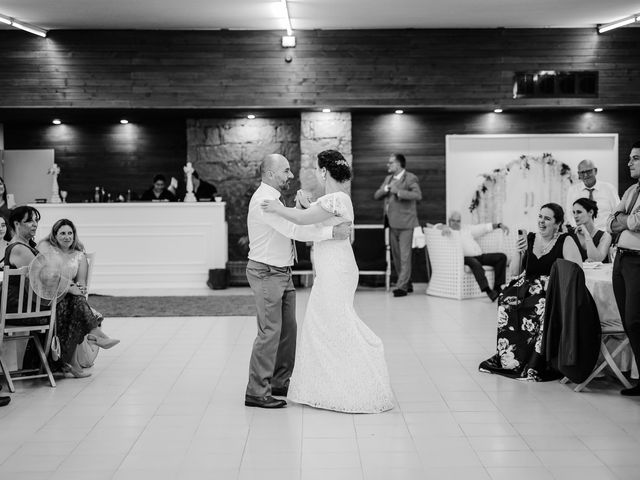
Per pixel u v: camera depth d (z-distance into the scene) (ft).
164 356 20.01
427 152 35.27
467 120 35.14
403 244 31.78
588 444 12.80
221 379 17.53
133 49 32.12
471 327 23.99
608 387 16.55
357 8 28.71
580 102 32.50
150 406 15.34
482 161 35.27
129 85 32.22
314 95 32.37
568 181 35.14
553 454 12.34
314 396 15.01
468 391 16.34
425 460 12.10
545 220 17.28
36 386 17.04
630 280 14.98
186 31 32.17
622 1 27.86
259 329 15.21
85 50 32.07
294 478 11.39
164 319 25.64
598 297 16.40
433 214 35.40
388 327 24.12
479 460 12.09
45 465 12.01
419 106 32.45
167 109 32.71
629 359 16.97
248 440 13.16
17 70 32.07
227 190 35.81
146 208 33.40
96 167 37.60
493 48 32.35
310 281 35.01
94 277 33.40
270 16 29.86
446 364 18.90
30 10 28.66
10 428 13.96
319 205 14.51
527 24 31.76
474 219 35.37
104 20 30.45
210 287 33.04
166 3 27.78
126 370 18.51
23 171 37.55
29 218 17.92
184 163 37.60
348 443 12.96
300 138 35.17
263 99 32.35
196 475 11.53
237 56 32.24
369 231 33.55
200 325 24.52
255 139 35.73
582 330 15.80
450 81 32.37
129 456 12.40
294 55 32.30
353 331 14.90
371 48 32.27
